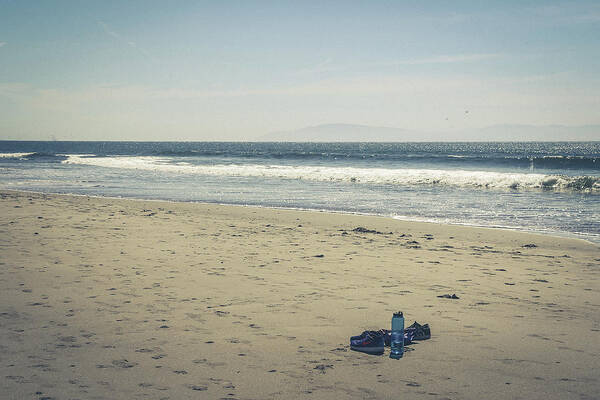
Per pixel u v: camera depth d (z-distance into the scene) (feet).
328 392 10.98
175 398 10.56
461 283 22.49
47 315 16.57
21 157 191.21
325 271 24.53
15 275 22.15
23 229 35.86
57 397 10.46
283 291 20.40
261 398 10.62
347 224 42.57
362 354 13.52
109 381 11.40
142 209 51.24
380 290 20.88
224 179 94.99
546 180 76.54
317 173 96.02
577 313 17.84
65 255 26.96
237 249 30.25
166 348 13.70
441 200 61.77
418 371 12.30
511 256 29.58
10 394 10.57
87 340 14.24
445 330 15.70
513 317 17.24
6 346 13.65
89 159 172.55
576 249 32.17
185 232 36.50
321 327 15.81
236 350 13.64
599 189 72.18
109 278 22.04
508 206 55.83
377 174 89.40
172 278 22.35
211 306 18.02
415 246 32.37
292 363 12.73
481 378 11.85
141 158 179.73
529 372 12.25
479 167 119.03
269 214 48.70
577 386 11.38
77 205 53.36
